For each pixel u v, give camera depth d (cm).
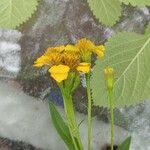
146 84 45
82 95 50
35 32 50
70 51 34
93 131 51
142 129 51
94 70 44
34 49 50
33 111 50
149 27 47
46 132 50
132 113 51
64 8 50
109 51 45
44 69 50
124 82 45
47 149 50
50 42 50
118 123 51
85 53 34
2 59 50
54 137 50
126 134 51
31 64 50
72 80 33
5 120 50
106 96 44
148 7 51
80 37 50
